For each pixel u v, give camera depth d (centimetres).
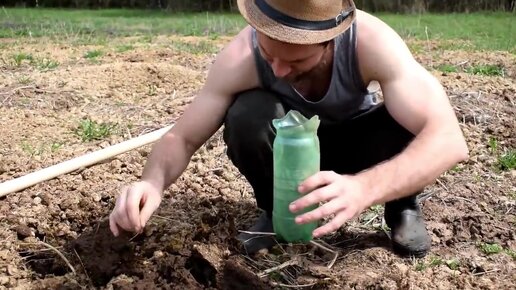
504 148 457
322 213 214
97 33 1183
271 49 236
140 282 272
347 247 316
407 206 307
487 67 728
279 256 297
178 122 283
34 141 467
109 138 475
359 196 221
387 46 258
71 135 484
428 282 286
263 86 279
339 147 302
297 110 281
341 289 277
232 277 275
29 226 323
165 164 274
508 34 1214
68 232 318
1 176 396
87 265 291
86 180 378
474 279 291
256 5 236
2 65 745
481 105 543
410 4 1867
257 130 277
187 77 670
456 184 388
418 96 254
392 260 302
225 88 279
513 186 391
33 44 973
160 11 2012
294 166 257
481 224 339
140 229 256
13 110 541
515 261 308
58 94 588
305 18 232
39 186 364
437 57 838
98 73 659
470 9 1833
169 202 349
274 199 269
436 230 332
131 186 261
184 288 271
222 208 338
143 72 668
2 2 2117
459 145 250
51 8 2072
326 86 272
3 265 294
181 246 286
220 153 435
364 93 276
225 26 1319
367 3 1888
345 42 261
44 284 281
